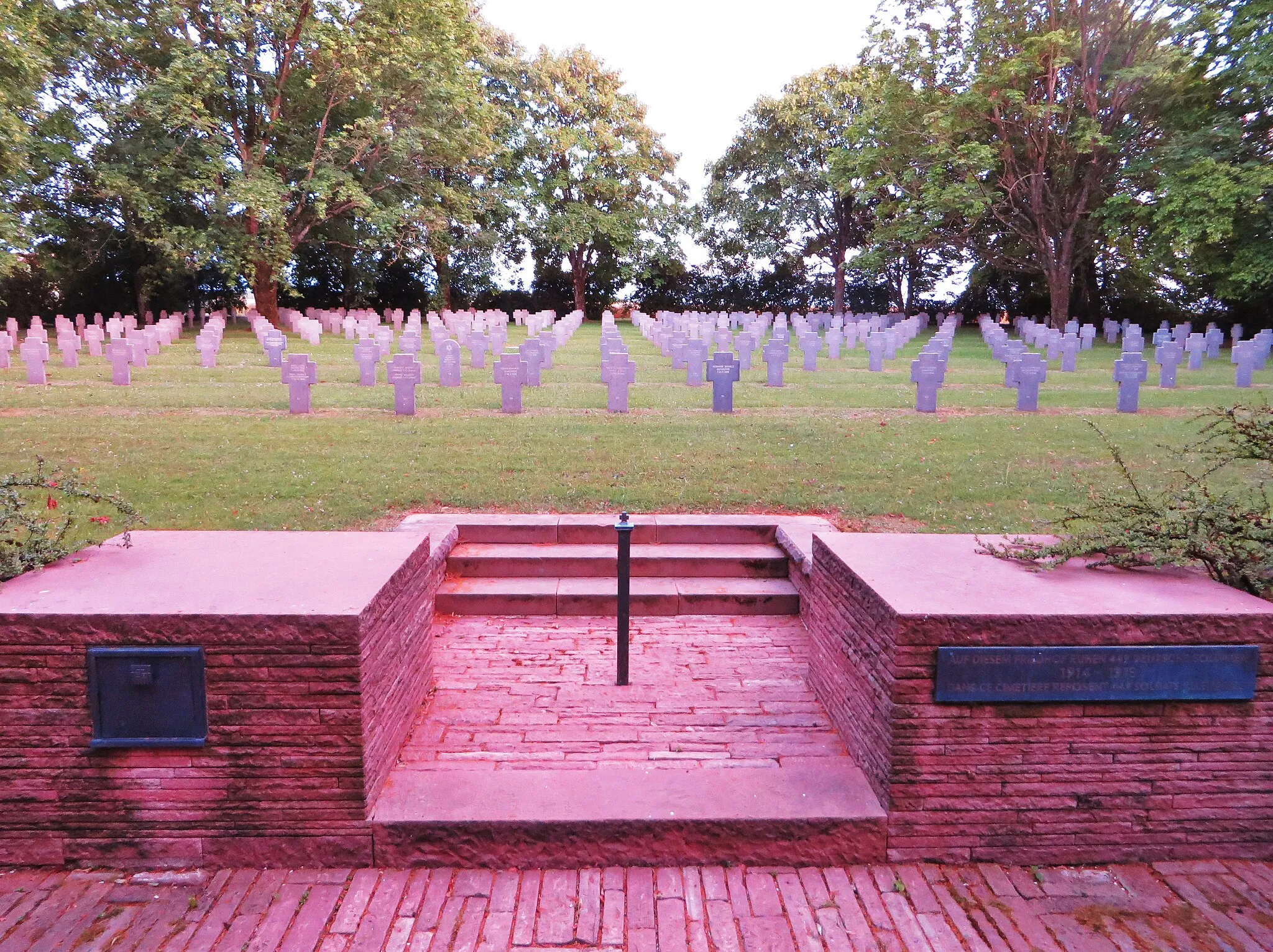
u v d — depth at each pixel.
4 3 23.33
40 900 3.84
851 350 29.94
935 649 4.03
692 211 53.91
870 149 36.59
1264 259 30.09
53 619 3.87
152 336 24.59
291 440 12.30
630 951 3.55
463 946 3.56
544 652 6.50
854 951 3.57
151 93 29.53
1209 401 17.47
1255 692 4.11
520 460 11.10
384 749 4.41
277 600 4.10
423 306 52.69
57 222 33.12
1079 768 4.14
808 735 5.16
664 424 14.05
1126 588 4.47
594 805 4.23
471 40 34.88
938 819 4.16
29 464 10.41
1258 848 4.25
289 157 33.88
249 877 4.03
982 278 44.53
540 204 50.41
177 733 3.97
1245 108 30.45
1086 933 3.70
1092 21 31.20
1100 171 33.66
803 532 7.93
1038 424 14.42
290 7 30.69
